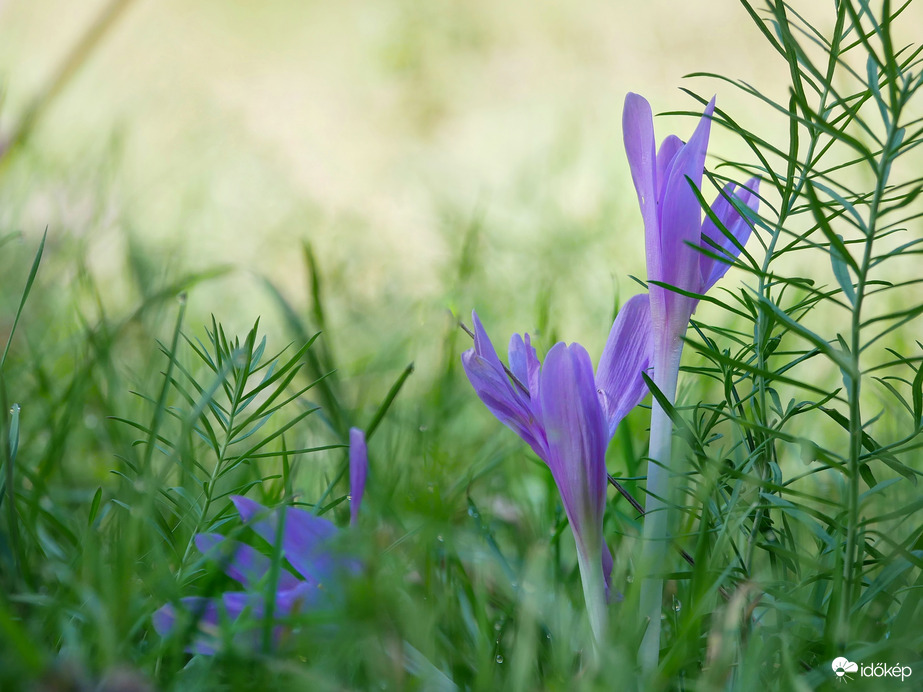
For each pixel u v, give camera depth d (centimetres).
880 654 100
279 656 99
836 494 115
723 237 104
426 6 427
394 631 98
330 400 117
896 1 270
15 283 169
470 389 153
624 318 104
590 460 101
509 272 203
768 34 102
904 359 98
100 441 123
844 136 98
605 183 264
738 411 105
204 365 141
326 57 408
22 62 322
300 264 229
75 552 107
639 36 392
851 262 98
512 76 377
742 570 103
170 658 101
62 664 97
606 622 101
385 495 110
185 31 421
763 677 101
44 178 190
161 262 196
